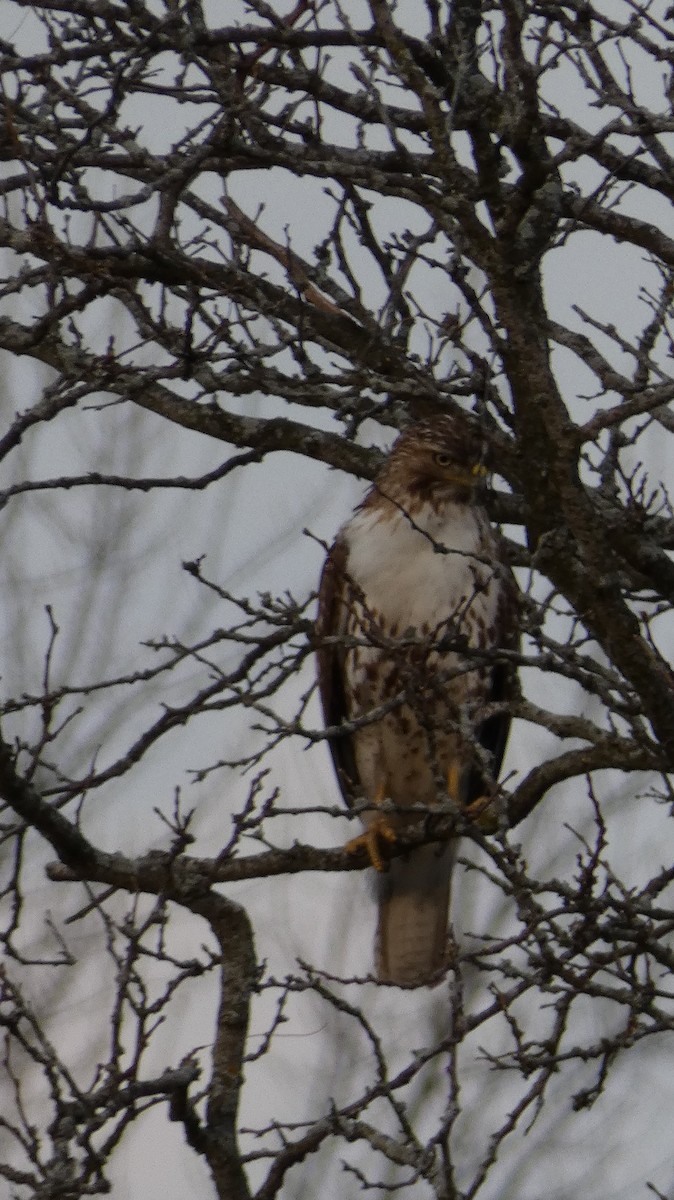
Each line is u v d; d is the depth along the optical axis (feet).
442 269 34.09
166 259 35.81
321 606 42.75
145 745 32.99
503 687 42.83
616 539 34.17
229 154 34.01
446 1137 27.27
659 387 29.76
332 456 42.73
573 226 31.78
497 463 37.37
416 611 41.09
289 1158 29.58
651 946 29.35
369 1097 28.81
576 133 36.70
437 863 43.45
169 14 32.45
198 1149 29.86
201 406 42.83
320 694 43.86
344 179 34.12
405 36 34.83
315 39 33.94
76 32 36.94
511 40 28.12
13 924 28.84
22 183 37.06
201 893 32.78
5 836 31.17
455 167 28.84
